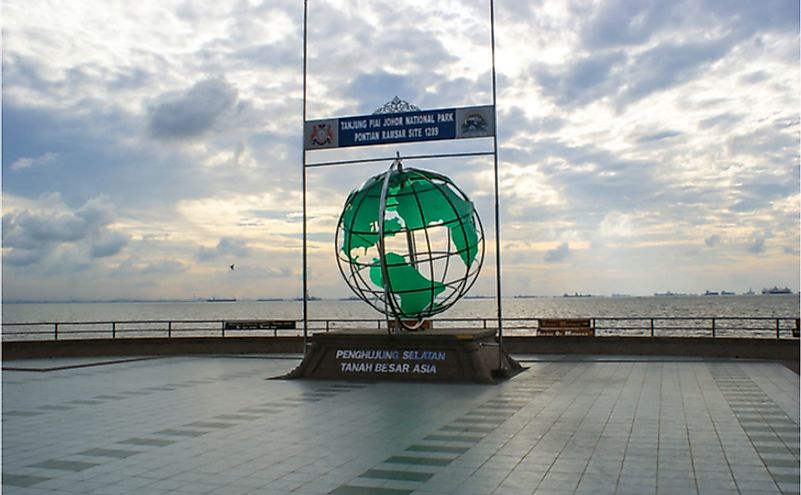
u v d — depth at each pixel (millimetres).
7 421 12711
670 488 8008
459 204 19547
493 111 19031
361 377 18766
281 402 14852
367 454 9875
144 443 10758
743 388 16266
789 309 124250
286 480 8539
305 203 20453
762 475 8555
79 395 16078
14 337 63125
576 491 7926
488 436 11039
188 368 22266
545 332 27734
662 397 14953
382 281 19266
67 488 8297
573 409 13539
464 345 18344
